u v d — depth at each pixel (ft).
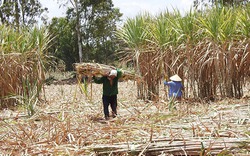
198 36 38.14
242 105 28.89
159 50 38.83
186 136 19.07
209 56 37.60
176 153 17.07
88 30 118.93
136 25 40.27
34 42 41.65
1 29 41.16
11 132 23.03
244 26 36.99
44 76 41.65
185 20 38.04
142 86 41.01
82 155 17.75
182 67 38.58
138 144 18.06
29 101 29.84
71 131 21.84
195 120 23.70
